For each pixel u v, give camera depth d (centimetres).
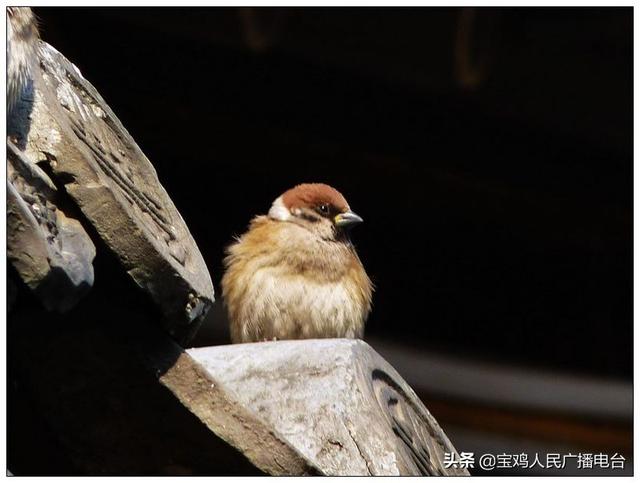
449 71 1202
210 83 1241
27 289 337
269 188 1346
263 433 408
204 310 407
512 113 1262
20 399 416
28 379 406
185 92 1241
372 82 1261
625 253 1450
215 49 1227
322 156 1311
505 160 1340
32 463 429
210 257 1341
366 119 1288
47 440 423
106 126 418
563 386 1382
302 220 936
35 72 395
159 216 412
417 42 1184
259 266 915
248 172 1332
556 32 1176
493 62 1178
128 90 1233
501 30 1155
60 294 341
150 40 1211
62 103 404
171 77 1234
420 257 1450
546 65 1230
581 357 1465
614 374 1450
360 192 1369
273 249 916
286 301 904
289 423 455
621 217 1409
